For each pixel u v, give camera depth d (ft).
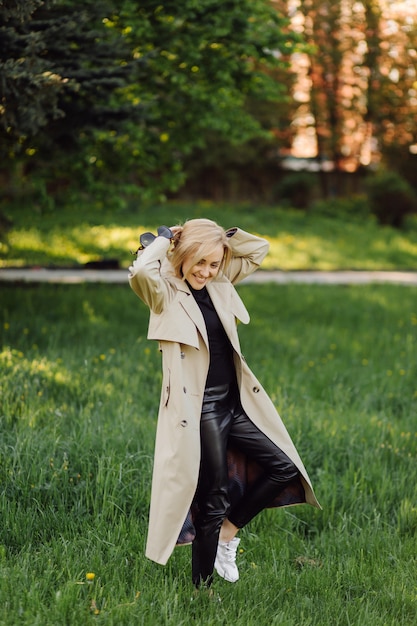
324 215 94.02
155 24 35.04
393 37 102.12
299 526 15.24
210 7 34.68
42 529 13.69
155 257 11.17
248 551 13.69
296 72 102.99
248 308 39.78
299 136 112.37
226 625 10.94
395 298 45.96
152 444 17.11
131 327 31.68
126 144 36.78
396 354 30.50
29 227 60.80
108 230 67.00
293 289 47.34
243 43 36.78
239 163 104.99
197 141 42.96
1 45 22.91
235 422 12.04
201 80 38.65
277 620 11.20
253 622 11.02
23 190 48.19
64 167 35.68
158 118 39.27
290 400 21.76
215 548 11.71
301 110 107.76
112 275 49.75
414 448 18.90
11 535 13.37
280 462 11.89
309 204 102.06
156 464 11.61
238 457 12.48
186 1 33.27
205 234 11.39
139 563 12.74
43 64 23.00
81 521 13.98
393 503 16.10
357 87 105.29
